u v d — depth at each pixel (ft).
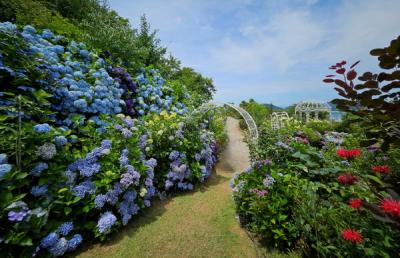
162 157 11.23
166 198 10.35
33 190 5.75
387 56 2.65
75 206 6.56
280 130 13.65
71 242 5.90
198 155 12.62
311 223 5.22
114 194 7.13
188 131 13.38
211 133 15.67
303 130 15.61
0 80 7.30
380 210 3.18
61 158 6.82
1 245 4.82
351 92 3.03
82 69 11.68
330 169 7.05
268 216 6.30
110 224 6.53
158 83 18.04
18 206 4.97
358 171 6.62
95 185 6.94
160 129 11.64
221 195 10.82
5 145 5.66
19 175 5.37
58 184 6.29
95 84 11.20
